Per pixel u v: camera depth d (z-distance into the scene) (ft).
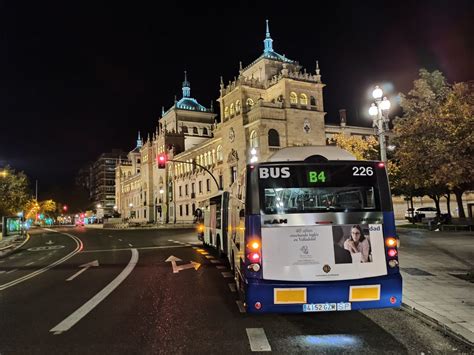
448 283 33.09
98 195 474.08
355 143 143.74
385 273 21.84
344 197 22.49
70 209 424.05
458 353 18.74
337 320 24.64
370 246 21.95
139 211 317.63
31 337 22.36
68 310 28.84
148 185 287.89
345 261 21.68
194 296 32.63
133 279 42.27
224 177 174.81
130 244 93.09
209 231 72.33
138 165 366.02
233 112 169.58
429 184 72.18
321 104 164.86
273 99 165.99
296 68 176.65
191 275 43.96
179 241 97.19
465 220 86.69
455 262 43.98
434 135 57.88
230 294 33.22
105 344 20.89
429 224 91.66
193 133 262.06
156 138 277.64
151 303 30.40
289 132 155.63
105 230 183.42
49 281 42.98
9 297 34.47
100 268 52.39
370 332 22.16
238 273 27.84
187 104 266.16
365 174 22.82
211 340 21.21
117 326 24.23
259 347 19.95
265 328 23.22
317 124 162.09
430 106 75.72
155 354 19.30
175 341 21.17
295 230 21.88
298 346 20.02
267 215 22.03
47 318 26.63
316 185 22.53
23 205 183.01
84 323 25.07
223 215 56.34
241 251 24.67
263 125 150.82
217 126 188.24
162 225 200.85
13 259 72.43
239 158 162.09
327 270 21.54
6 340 21.90
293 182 22.50
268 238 21.80
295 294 21.09
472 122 45.01
